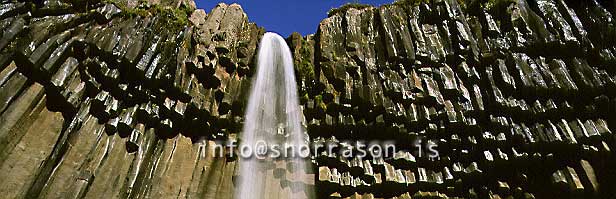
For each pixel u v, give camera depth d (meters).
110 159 11.01
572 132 12.01
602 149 11.66
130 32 12.21
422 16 15.23
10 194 9.02
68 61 10.84
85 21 11.60
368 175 12.89
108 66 11.53
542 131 12.25
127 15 12.65
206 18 14.85
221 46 13.91
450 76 13.66
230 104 13.37
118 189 10.84
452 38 14.39
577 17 13.59
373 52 14.77
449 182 12.66
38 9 10.76
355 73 14.18
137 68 11.78
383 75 14.05
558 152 12.10
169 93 12.45
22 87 9.84
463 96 13.20
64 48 10.71
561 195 12.02
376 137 13.41
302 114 13.72
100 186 10.58
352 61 14.41
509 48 13.63
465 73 13.57
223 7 15.48
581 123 12.13
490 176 12.63
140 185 11.31
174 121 12.38
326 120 13.45
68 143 10.41
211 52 13.53
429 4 15.41
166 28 13.22
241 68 14.23
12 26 9.99
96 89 11.22
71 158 10.36
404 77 13.88
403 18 15.37
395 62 14.18
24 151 9.54
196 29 14.03
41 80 10.27
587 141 11.81
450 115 12.92
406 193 12.87
